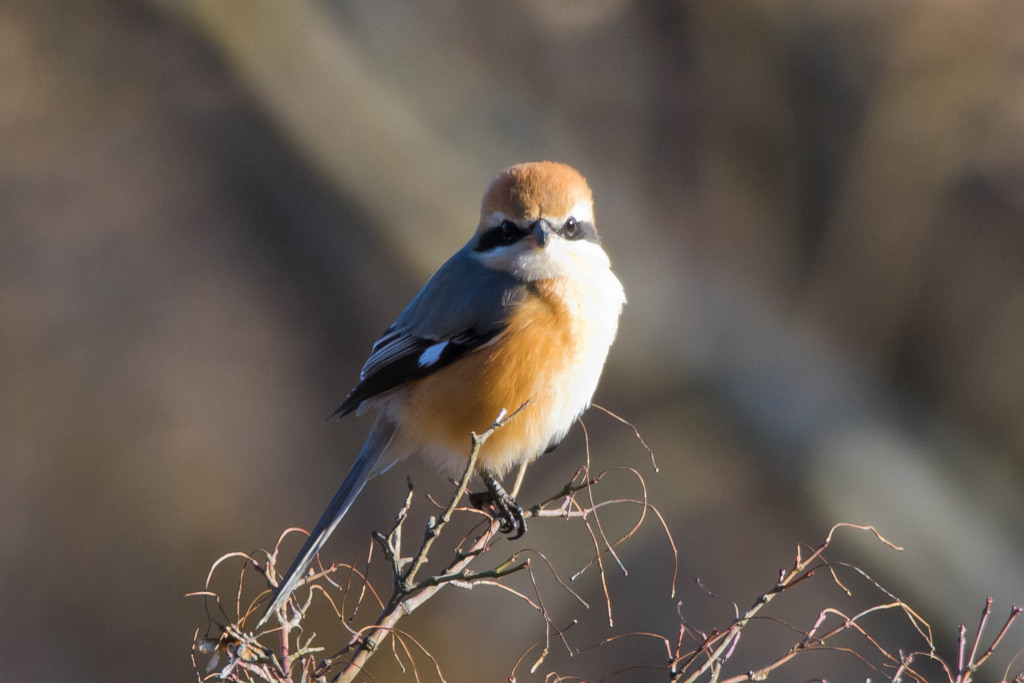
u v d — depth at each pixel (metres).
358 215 13.03
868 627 11.80
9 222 15.24
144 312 15.15
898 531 12.02
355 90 13.01
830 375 13.10
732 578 12.33
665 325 12.78
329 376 14.76
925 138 14.59
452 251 12.74
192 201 14.67
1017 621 11.31
